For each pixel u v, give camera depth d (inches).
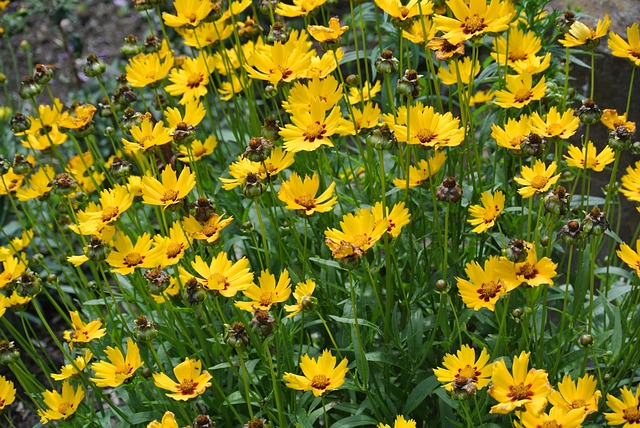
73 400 48.9
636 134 63.0
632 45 50.7
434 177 49.6
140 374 50.1
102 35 101.4
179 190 47.8
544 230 50.1
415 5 49.6
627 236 64.1
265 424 46.1
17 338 52.7
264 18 76.9
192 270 51.7
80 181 59.6
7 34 85.1
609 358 49.4
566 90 52.7
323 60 52.7
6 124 80.0
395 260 49.1
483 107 53.4
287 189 47.4
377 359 48.4
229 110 59.7
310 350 51.0
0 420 65.6
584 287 50.0
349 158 54.5
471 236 51.8
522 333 48.2
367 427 50.5
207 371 47.8
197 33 57.4
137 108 76.6
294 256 55.3
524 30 57.8
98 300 51.9
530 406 41.3
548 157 62.9
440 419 50.3
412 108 48.1
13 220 73.5
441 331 51.1
